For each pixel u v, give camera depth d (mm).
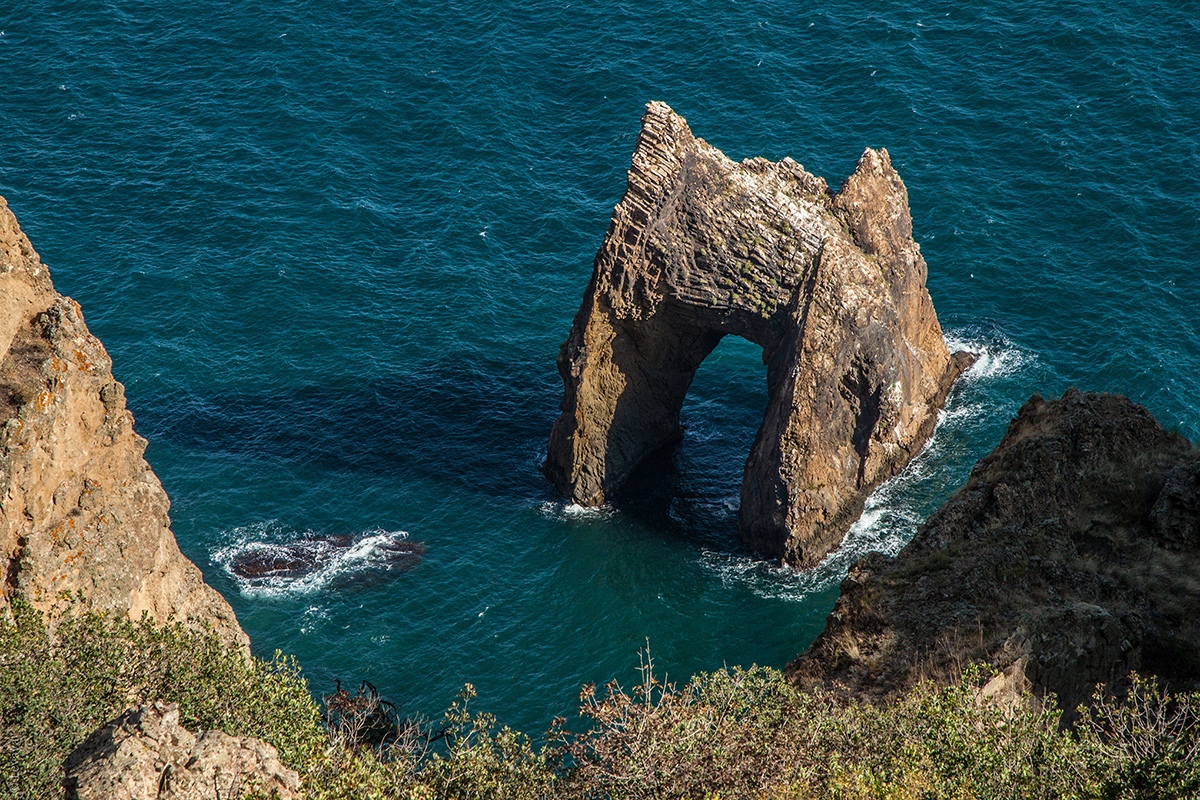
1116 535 43031
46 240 90625
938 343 81438
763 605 69125
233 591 67312
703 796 32625
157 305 86250
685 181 74312
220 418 78938
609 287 75562
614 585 69938
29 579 39844
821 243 74375
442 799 34500
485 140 101312
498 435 79750
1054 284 87750
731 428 83500
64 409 41375
